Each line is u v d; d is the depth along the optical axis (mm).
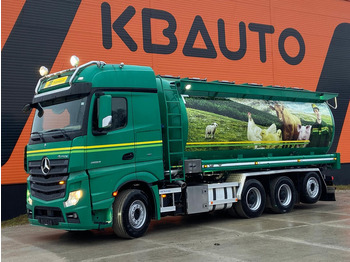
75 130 8109
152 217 9148
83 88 8250
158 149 9148
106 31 14969
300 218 10695
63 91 8500
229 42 17766
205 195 10109
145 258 6879
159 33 16094
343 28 21203
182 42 16578
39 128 8953
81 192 7949
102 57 14820
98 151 8188
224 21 17719
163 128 9562
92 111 8211
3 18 13227
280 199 11859
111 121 8406
